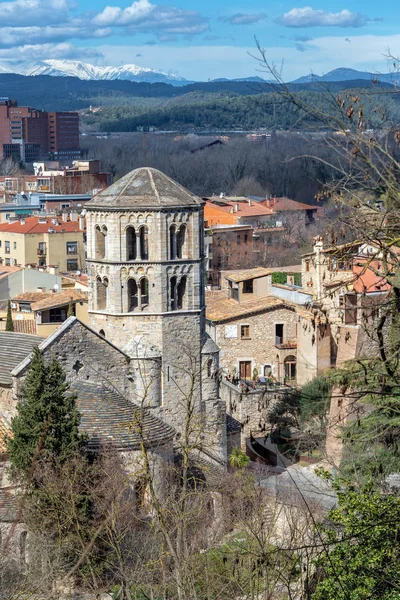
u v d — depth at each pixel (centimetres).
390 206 3356
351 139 3272
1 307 15125
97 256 9031
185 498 6275
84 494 6906
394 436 5972
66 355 8419
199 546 6531
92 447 7744
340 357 10162
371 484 5406
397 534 4900
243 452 9862
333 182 3638
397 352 3575
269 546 6406
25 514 6669
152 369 8856
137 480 7794
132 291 8994
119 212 8831
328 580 4959
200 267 9156
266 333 13025
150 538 6650
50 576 5856
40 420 7162
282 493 7931
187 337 9100
